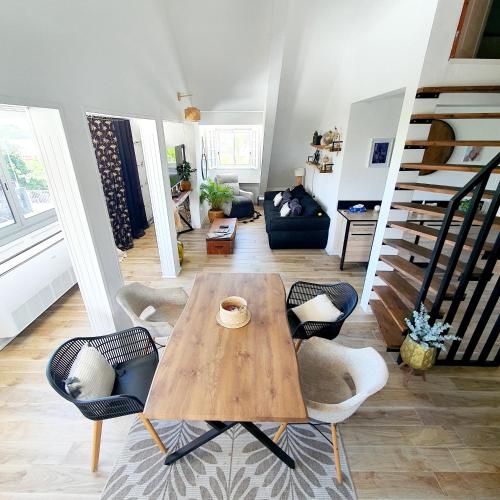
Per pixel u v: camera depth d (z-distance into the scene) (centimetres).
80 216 197
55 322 292
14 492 155
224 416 121
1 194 294
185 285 370
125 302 203
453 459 170
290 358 153
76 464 167
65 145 175
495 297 204
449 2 192
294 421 121
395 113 363
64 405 203
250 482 158
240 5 298
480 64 212
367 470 164
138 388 163
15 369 233
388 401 205
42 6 147
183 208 579
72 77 175
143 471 163
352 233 383
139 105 267
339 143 406
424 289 215
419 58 215
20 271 263
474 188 175
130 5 240
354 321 296
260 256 454
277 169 681
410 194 264
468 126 328
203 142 660
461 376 225
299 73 402
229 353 156
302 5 293
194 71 410
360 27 314
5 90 128
